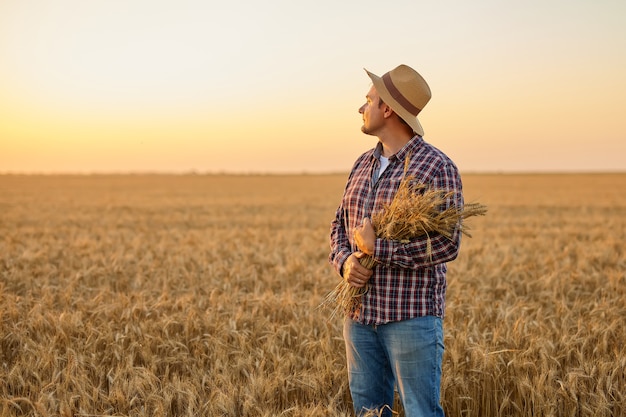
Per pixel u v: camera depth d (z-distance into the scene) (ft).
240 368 15.42
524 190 167.94
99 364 16.28
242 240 51.16
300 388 14.74
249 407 12.88
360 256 10.93
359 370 11.66
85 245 46.09
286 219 76.38
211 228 64.49
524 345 16.94
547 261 36.60
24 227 64.28
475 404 14.98
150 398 13.33
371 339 11.50
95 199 124.57
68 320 18.94
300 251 42.93
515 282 29.53
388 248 10.48
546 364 14.97
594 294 26.20
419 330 10.80
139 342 17.69
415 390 10.94
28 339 17.08
